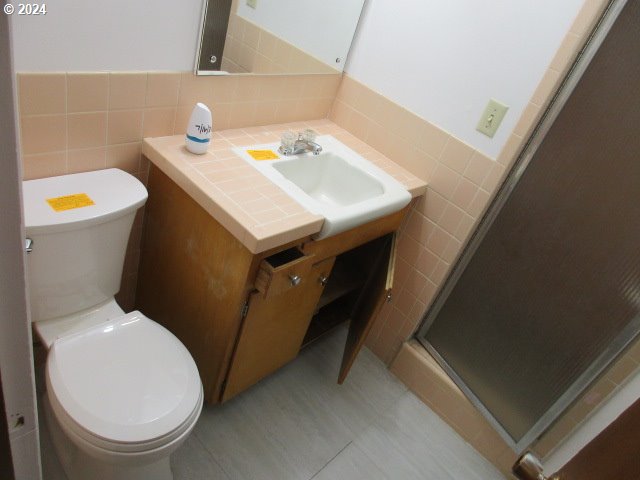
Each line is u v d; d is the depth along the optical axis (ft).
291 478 5.16
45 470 4.47
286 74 5.45
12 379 1.77
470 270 5.93
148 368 4.02
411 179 5.76
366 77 6.03
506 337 5.71
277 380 6.21
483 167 5.24
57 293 4.11
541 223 5.05
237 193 4.25
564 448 3.51
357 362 6.97
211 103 4.89
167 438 3.64
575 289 4.90
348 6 5.59
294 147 5.27
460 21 5.00
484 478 5.90
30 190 3.85
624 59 4.12
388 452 5.82
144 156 4.72
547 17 4.41
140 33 3.89
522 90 4.75
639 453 1.51
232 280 4.33
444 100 5.38
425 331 6.74
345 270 6.63
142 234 5.34
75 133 4.01
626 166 4.27
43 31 3.37
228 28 4.48
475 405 6.12
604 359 4.75
